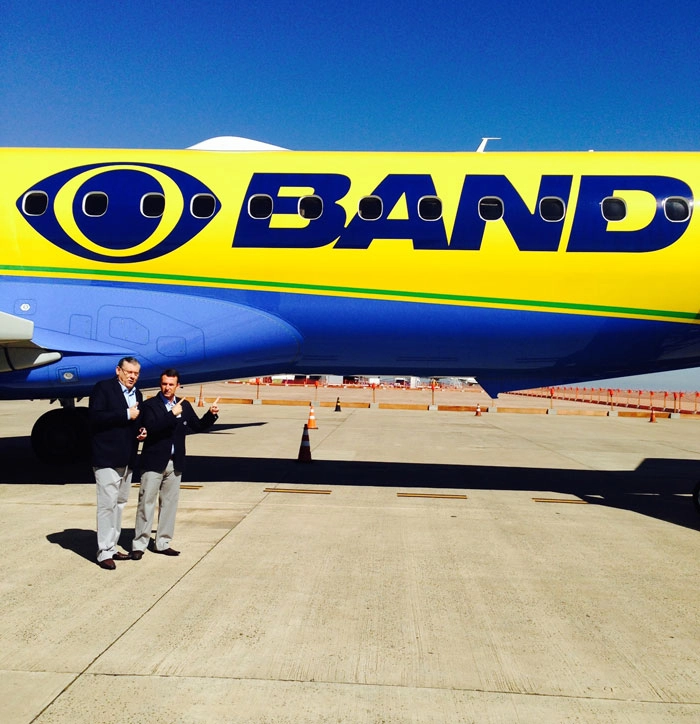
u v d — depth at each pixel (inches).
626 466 497.7
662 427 900.6
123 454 220.7
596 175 339.9
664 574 228.1
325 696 140.2
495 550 253.8
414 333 352.2
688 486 410.3
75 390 358.6
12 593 197.0
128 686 142.6
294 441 599.8
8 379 348.5
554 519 308.3
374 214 340.8
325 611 187.0
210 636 168.6
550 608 193.8
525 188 339.0
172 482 236.2
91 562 227.8
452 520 301.4
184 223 345.7
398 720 131.6
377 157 355.6
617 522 304.8
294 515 303.1
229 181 350.0
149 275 350.6
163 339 347.6
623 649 166.2
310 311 349.7
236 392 1550.2
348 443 597.3
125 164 358.9
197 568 222.7
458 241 336.5
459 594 203.9
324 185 346.0
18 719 128.5
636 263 331.0
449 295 341.7
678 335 344.2
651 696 142.9
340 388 1963.6
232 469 433.1
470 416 986.1
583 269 334.0
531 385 408.5
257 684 144.6
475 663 156.6
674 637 174.6
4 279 354.3
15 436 595.8
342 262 342.0
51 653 157.5
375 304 345.4
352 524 289.0
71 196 351.9
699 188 334.0
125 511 305.3
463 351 362.3
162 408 227.5
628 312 337.7
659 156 349.1
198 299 349.4
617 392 2076.8
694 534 284.5
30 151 371.9
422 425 807.7
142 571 218.8
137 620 177.9
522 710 136.1
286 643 165.3
